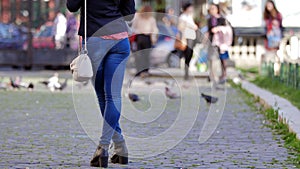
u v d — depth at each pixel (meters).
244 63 45.84
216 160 13.99
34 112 22.20
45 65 43.50
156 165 13.45
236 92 30.47
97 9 12.93
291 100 24.36
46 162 13.62
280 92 28.06
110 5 12.95
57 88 30.09
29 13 43.31
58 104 24.56
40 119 20.44
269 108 22.09
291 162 13.69
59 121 19.94
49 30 43.84
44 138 16.77
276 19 38.75
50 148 15.32
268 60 37.56
